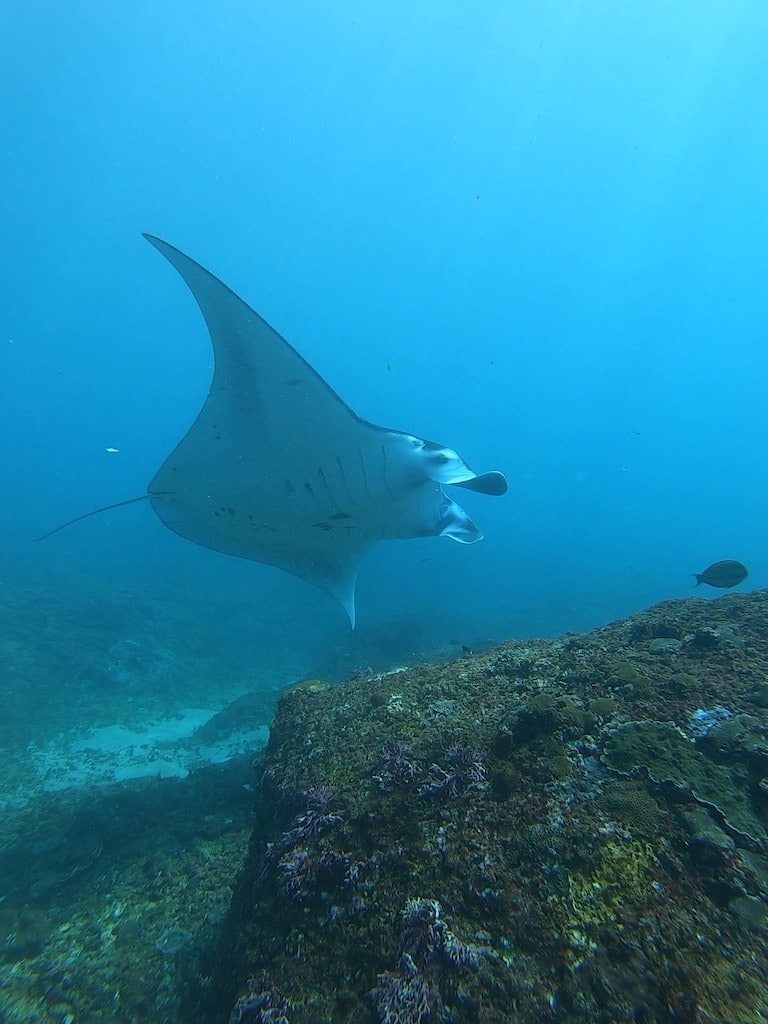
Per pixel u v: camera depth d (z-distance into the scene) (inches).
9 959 114.8
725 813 67.9
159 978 105.4
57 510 1786.4
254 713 347.9
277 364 156.0
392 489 189.6
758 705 82.0
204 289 143.8
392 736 103.6
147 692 384.2
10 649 383.2
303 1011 65.0
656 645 104.8
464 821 78.7
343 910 74.5
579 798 75.3
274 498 192.1
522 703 101.0
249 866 101.9
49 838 173.3
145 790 192.2
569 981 57.6
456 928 65.9
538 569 1269.7
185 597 646.5
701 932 57.9
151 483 196.4
